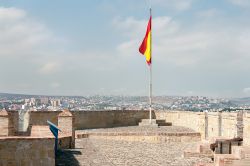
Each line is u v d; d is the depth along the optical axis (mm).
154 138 31156
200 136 32250
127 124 42188
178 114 41125
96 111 38938
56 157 20516
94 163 19422
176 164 20000
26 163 14305
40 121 33250
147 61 40344
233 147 17875
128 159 21266
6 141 14141
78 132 32188
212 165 18125
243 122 24625
